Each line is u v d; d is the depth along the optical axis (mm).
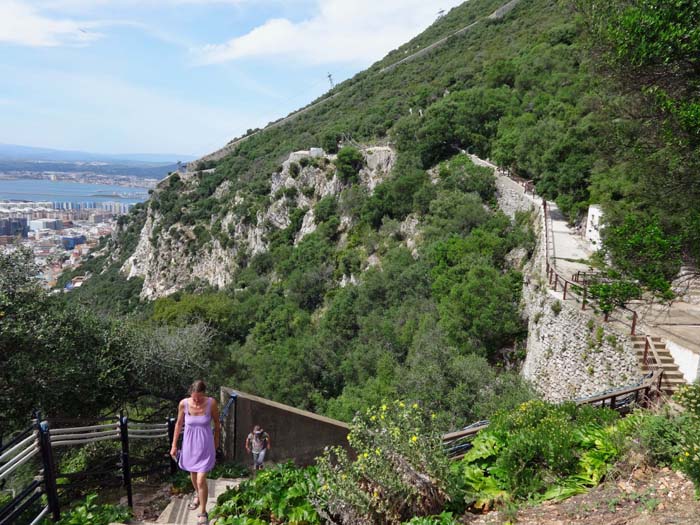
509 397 12906
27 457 4156
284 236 47812
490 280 18484
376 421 4719
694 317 11141
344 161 42500
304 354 25406
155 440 8875
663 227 7805
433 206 28438
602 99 9508
